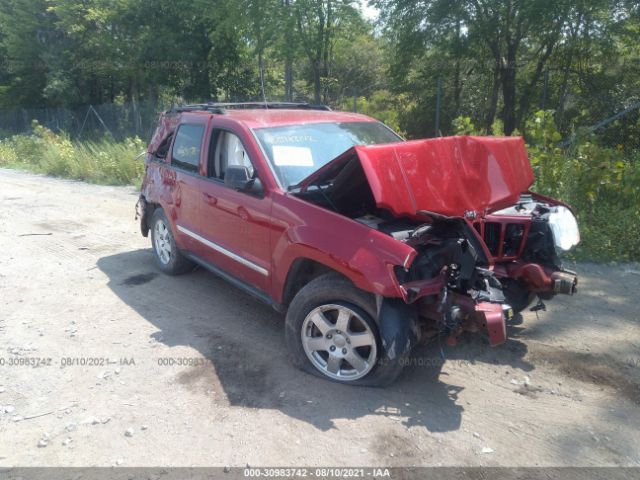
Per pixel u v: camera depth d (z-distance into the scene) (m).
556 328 4.84
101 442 3.39
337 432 3.43
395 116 19.33
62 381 4.10
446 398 3.79
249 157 4.61
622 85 17.42
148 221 6.77
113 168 14.26
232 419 3.58
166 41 26.36
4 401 3.86
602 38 16.94
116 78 31.08
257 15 21.44
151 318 5.20
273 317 5.19
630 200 7.54
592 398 3.79
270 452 3.26
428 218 3.65
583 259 6.61
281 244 4.17
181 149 5.79
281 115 5.19
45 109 31.88
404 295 3.41
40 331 4.95
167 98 30.36
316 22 22.36
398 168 3.57
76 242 7.92
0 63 35.84
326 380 4.01
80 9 27.55
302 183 4.12
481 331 3.64
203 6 23.27
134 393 3.92
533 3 16.38
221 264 5.15
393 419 3.55
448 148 3.93
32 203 11.05
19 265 6.87
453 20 18.48
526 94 19.75
